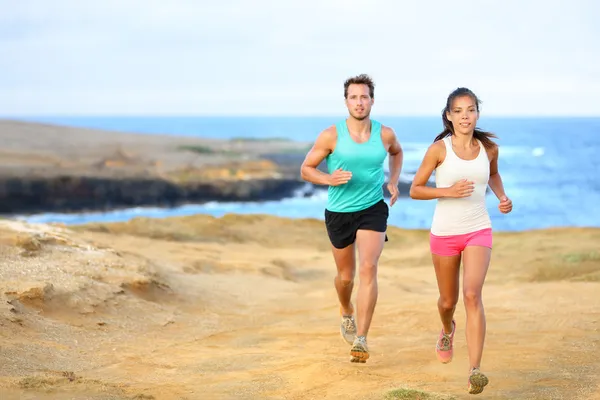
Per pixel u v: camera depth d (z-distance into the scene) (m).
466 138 5.09
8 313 6.43
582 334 6.85
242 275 11.10
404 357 6.11
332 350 6.52
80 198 36.78
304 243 15.16
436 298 9.22
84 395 4.59
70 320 6.94
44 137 58.69
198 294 9.16
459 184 4.88
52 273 7.90
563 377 5.35
